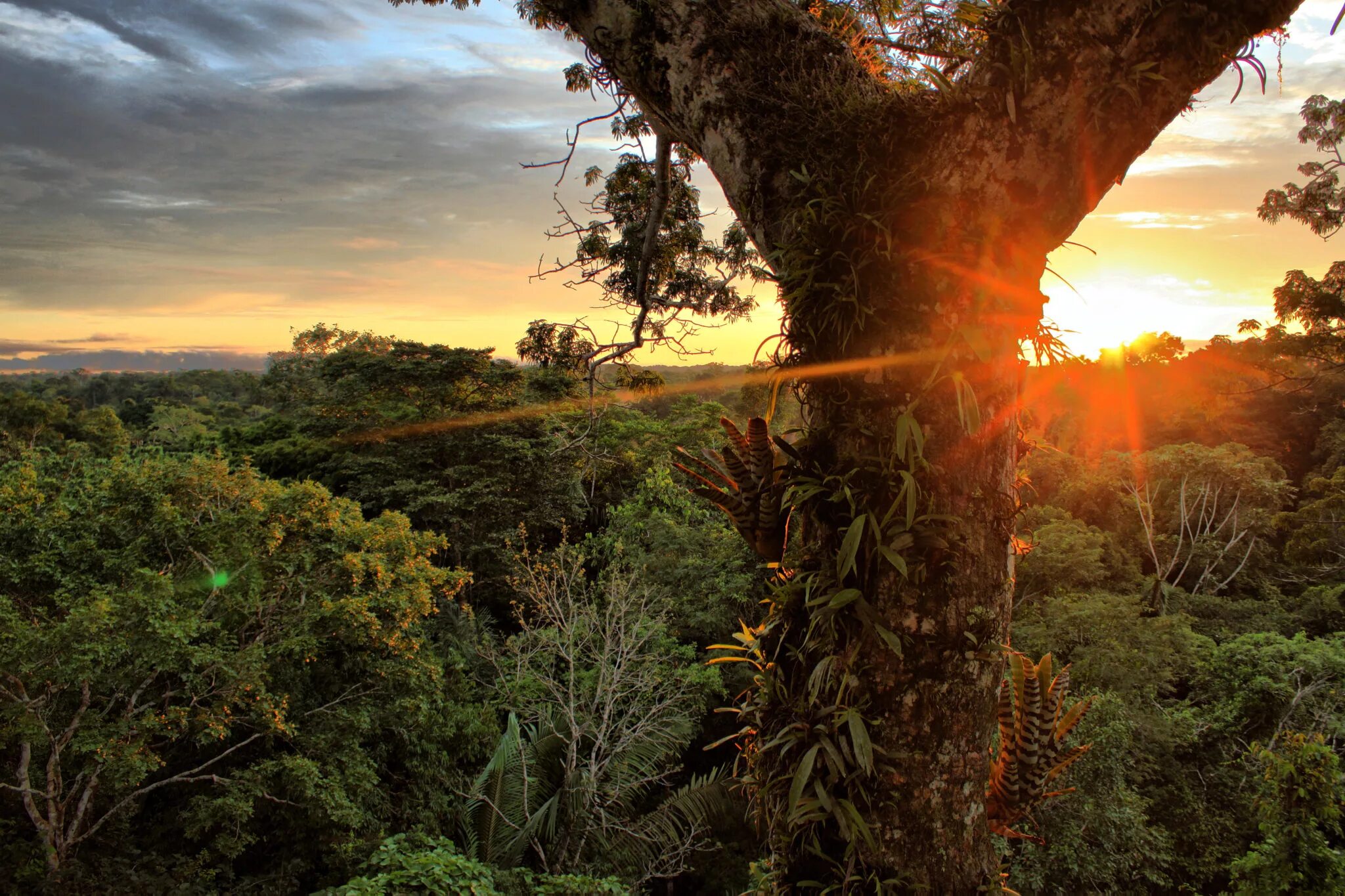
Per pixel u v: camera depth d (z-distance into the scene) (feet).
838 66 5.21
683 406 99.25
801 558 5.09
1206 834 34.27
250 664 30.32
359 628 35.17
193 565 33.24
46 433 118.11
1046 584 51.16
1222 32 4.23
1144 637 40.73
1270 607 60.54
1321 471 81.25
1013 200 4.43
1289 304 54.13
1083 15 4.28
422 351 85.61
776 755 5.07
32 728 26.02
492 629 60.70
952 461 4.56
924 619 4.57
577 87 13.43
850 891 4.64
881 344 4.58
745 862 38.50
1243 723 38.81
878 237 4.45
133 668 28.27
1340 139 51.44
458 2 9.84
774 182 5.02
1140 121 4.39
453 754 39.01
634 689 37.99
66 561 32.78
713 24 5.30
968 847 4.71
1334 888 24.54
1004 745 5.52
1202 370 63.87
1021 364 4.76
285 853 31.91
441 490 71.67
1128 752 35.55
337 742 33.83
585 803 33.40
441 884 20.61
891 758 4.63
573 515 79.56
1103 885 31.01
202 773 33.73
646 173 13.85
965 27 6.36
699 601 49.96
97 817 30.66
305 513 37.24
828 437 4.84
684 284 14.83
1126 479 75.82
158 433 127.24
